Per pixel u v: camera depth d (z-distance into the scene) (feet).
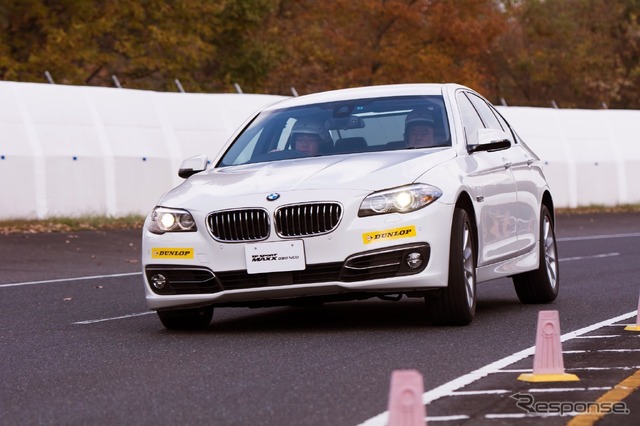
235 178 54.54
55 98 138.10
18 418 34.12
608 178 202.08
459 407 33.63
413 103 59.31
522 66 332.80
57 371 43.16
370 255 50.72
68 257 106.63
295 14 287.48
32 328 57.52
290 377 40.06
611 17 358.02
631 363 41.65
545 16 338.95
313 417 32.89
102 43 227.81
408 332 51.90
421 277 51.06
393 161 53.57
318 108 60.49
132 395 37.35
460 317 53.16
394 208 51.11
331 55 253.65
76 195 136.46
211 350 47.70
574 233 146.51
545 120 197.88
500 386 37.14
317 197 51.06
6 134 131.64
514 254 61.26
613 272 88.22
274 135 59.41
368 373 40.50
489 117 64.75
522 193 63.26
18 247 111.65
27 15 207.82
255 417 33.09
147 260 53.83
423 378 39.19
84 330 56.34
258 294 51.57
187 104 152.15
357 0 235.81
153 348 48.96
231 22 254.68
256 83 258.16
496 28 234.99
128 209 141.59
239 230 51.88
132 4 221.25
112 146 140.87
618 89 340.80
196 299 52.60
